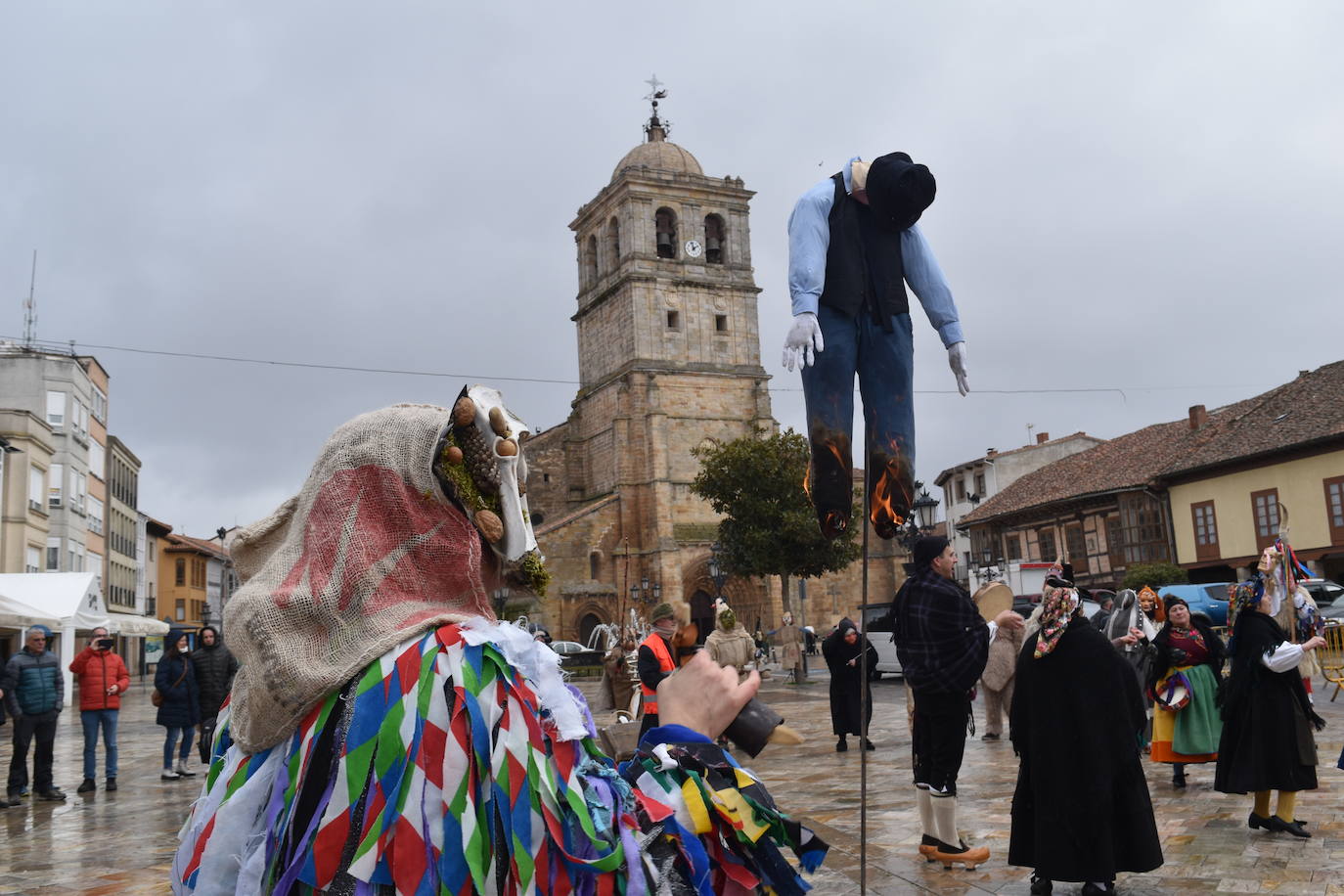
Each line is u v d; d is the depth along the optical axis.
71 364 50.47
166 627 34.28
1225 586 26.53
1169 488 42.19
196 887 1.64
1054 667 6.14
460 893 1.49
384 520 1.76
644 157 69.12
